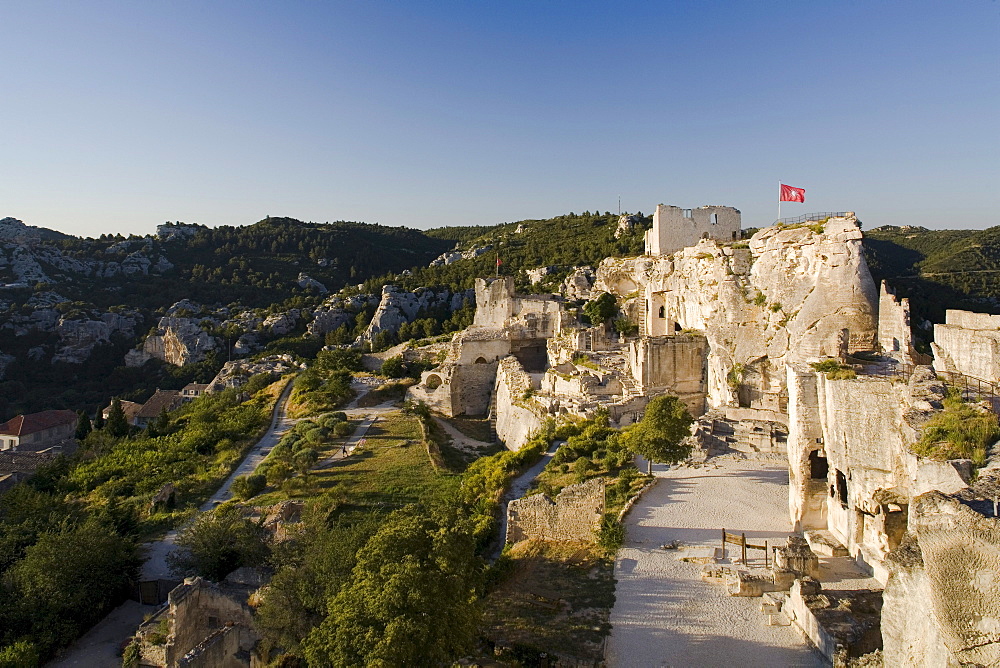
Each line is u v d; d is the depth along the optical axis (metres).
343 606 19.75
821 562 24.84
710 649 20.83
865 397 24.19
